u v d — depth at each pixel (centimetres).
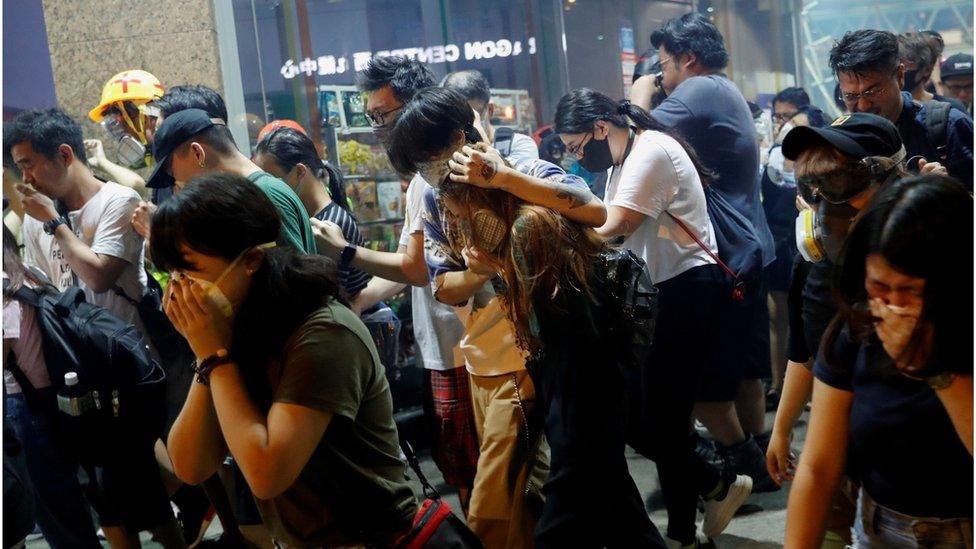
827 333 167
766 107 801
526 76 700
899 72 304
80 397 315
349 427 195
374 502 199
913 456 154
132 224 339
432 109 256
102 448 324
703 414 377
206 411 203
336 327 194
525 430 287
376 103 331
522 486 288
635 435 328
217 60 487
